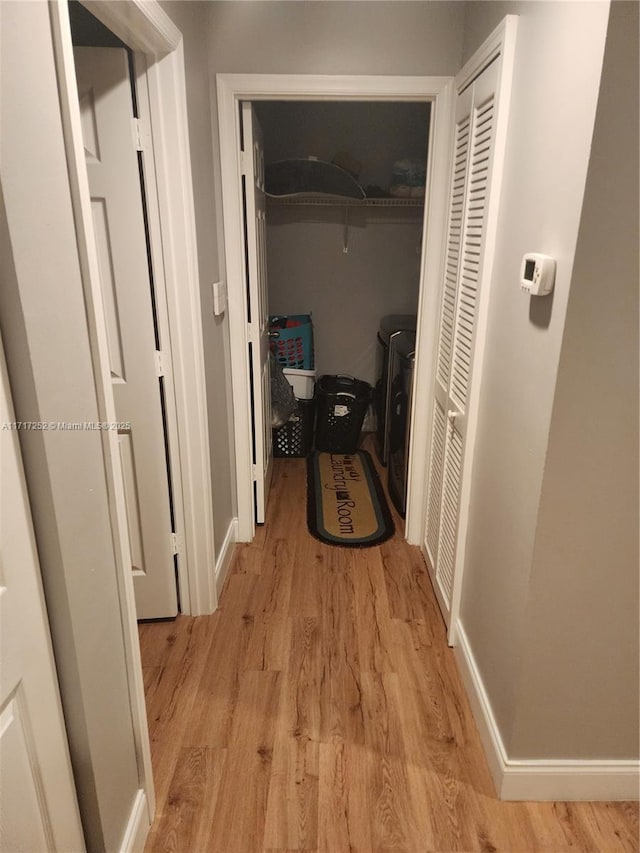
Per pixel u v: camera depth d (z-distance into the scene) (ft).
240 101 7.41
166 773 5.39
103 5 4.28
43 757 3.38
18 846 3.18
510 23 4.97
